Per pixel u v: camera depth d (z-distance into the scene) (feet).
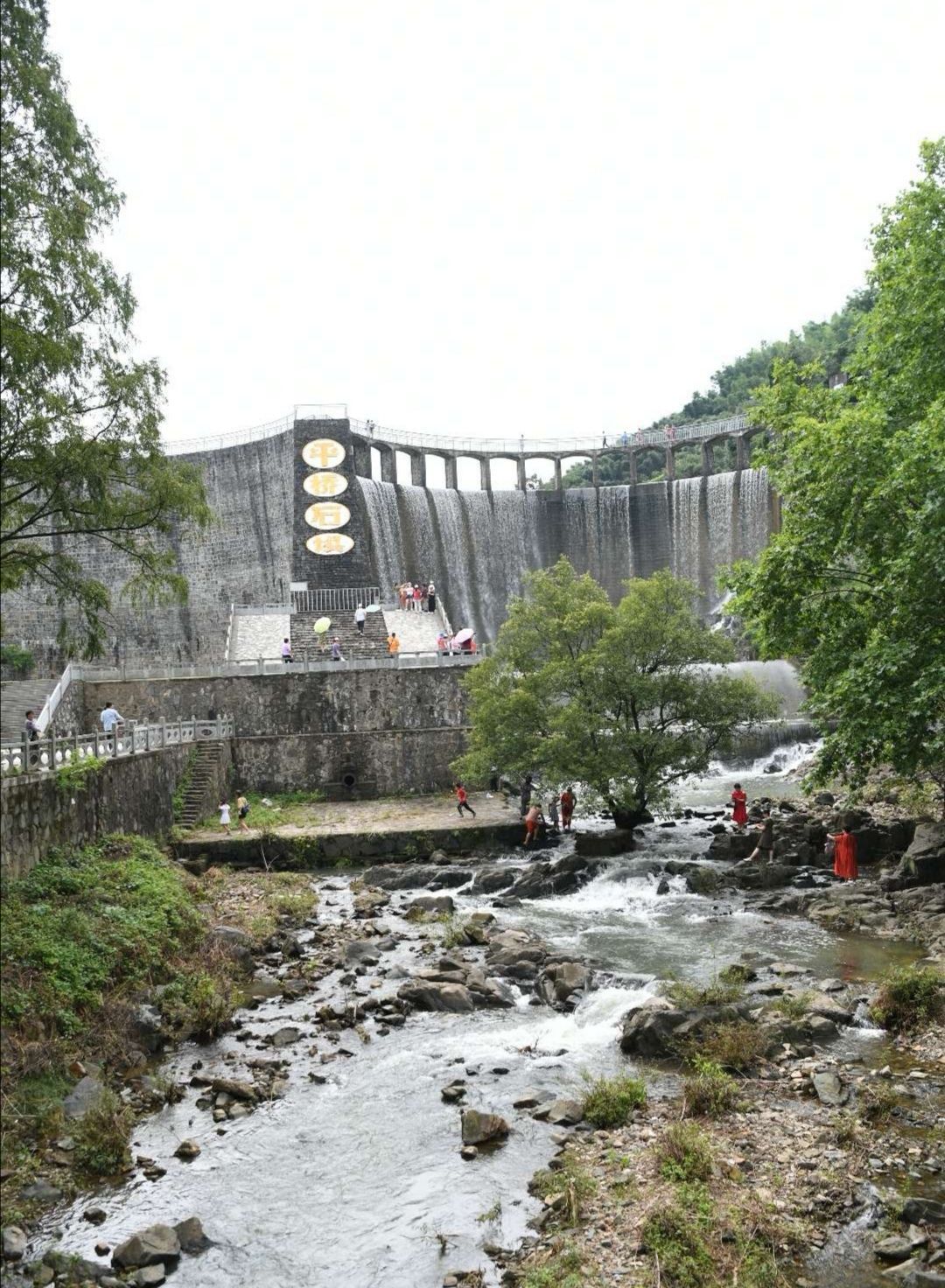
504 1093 44.55
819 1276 29.45
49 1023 46.85
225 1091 45.16
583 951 66.90
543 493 235.61
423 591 178.81
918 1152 36.32
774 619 73.87
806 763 144.56
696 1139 36.40
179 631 186.19
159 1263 32.22
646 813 105.81
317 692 125.70
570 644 103.45
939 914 68.18
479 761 101.35
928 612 61.67
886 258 77.00
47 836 63.82
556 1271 29.84
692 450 345.92
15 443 55.36
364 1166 38.45
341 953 67.15
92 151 58.29
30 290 52.39
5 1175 36.96
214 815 109.29
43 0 57.26
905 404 73.61
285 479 180.86
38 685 119.65
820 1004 51.08
